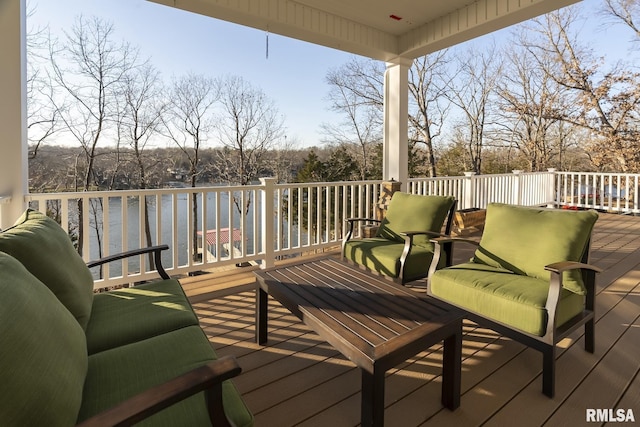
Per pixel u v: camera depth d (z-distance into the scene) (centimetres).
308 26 404
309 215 454
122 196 326
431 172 1415
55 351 101
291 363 206
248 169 1323
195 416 100
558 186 863
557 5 351
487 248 251
